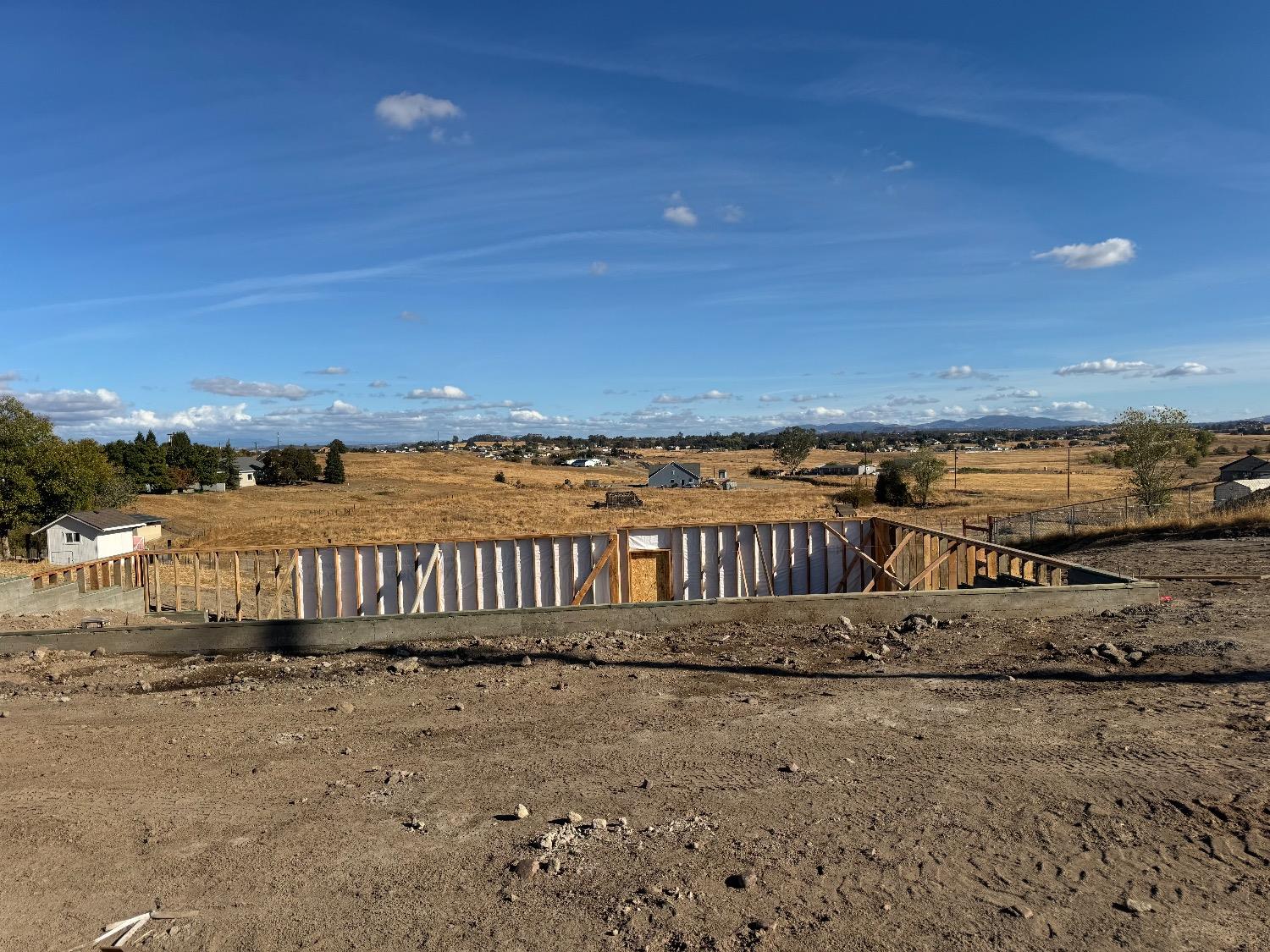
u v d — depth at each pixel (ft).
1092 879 13.12
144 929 13.00
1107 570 48.83
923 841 14.58
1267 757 17.48
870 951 11.43
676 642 32.96
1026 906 12.38
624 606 35.40
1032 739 19.77
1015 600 35.29
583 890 13.41
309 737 22.68
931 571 54.95
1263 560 48.70
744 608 35.83
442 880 14.08
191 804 18.02
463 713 24.56
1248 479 152.87
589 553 54.60
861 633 33.58
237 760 20.97
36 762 21.22
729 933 11.98
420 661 31.53
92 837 16.39
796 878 13.51
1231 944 11.33
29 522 146.10
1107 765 17.65
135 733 23.68
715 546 55.83
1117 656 27.14
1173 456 96.37
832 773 18.15
